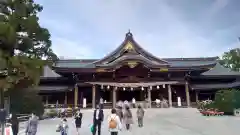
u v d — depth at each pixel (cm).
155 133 1702
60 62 5266
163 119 2622
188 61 5619
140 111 2083
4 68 2177
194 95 4794
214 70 5209
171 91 4756
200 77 4719
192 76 4681
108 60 4581
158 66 4356
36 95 2891
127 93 4794
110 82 4409
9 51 2316
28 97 2761
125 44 4638
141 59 4309
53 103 4556
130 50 4638
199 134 1634
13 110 2642
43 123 2459
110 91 4653
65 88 4459
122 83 4366
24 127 2092
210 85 4709
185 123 2278
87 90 4647
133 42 4644
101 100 4197
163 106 4081
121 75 4512
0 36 2172
